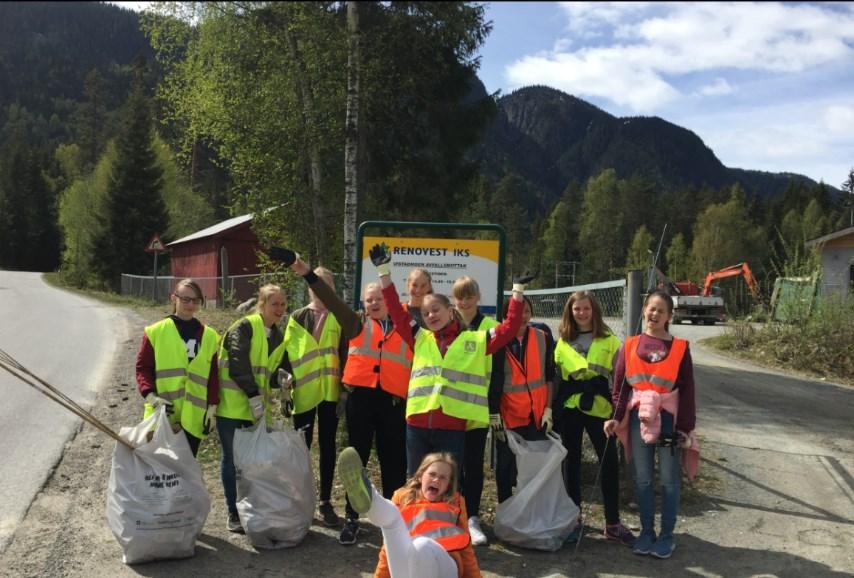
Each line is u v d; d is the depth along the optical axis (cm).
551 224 9831
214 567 433
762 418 926
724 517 548
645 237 7862
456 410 447
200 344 485
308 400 510
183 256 3484
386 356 492
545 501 478
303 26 1205
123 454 438
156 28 1365
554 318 858
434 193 1473
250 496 462
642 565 454
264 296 502
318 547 469
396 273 641
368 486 327
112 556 443
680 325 3125
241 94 1301
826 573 445
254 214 1382
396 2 1258
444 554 345
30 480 566
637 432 473
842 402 1077
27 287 3712
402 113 1406
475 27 1305
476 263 638
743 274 3123
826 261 2575
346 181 1059
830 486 632
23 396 852
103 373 1029
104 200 4438
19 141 8562
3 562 426
